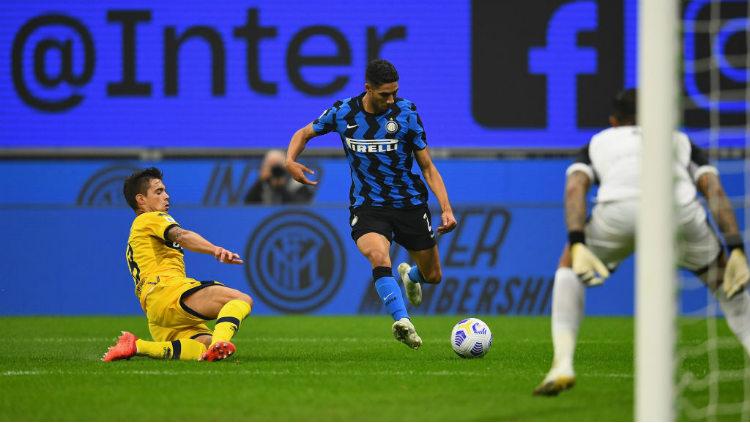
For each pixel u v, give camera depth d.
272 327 40.41
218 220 48.78
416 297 30.62
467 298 48.72
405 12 54.28
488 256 48.88
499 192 50.25
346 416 16.06
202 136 54.25
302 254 48.44
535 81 54.06
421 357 26.09
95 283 49.69
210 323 43.59
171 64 54.25
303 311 48.25
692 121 52.38
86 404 17.19
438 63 54.19
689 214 17.64
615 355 26.86
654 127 14.37
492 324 41.75
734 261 16.92
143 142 54.28
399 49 54.25
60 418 15.97
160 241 24.95
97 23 54.31
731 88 52.22
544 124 54.16
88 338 35.19
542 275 48.94
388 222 26.72
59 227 49.81
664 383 14.09
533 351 28.19
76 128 54.22
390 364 23.77
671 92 14.37
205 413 16.33
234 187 50.41
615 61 53.97
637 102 18.12
